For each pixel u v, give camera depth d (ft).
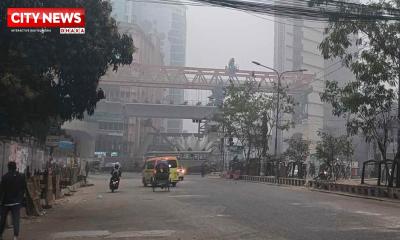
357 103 86.79
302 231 42.29
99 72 60.29
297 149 178.29
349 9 64.54
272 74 286.25
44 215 56.54
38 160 90.02
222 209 61.77
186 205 67.51
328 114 322.14
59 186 81.92
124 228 45.06
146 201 75.05
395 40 80.79
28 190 55.16
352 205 68.59
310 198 82.07
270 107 191.31
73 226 46.98
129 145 381.60
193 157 293.43
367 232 41.63
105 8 60.18
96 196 87.81
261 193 93.45
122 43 61.16
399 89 85.25
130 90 357.00
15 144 69.67
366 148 236.43
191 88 278.05
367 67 83.35
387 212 58.65
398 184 86.53
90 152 289.74
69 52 54.44
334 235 39.96
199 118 287.89
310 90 290.97
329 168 146.82
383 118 90.53
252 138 197.26
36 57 53.36
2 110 53.21
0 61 50.42
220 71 280.51
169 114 288.51
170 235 40.57
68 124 245.45
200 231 42.68
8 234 42.09
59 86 58.90
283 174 165.37
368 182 113.60
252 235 40.19
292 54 313.12
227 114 197.77
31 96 49.49
